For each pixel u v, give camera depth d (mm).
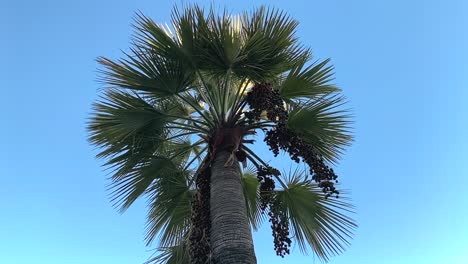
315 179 7035
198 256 7055
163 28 7738
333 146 8469
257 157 8070
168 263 8523
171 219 8883
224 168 7312
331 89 8305
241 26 7898
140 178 8383
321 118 8180
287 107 8297
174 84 7750
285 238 7738
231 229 6629
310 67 8070
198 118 8719
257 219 9453
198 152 9273
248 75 7762
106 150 8070
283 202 8773
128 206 8398
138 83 7688
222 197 6984
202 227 7289
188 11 7430
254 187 9461
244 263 6355
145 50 7516
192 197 8242
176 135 8211
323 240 8648
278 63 7836
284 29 7707
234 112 7750
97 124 7941
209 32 7352
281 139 7242
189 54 7488
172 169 8555
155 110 7953
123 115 7891
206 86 7797
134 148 8172
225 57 7441
